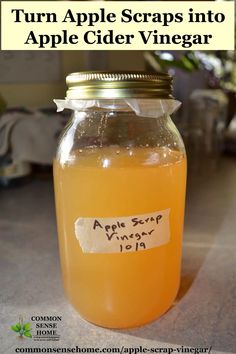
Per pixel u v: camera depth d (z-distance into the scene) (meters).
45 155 0.67
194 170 0.72
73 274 0.28
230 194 0.58
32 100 0.74
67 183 0.27
